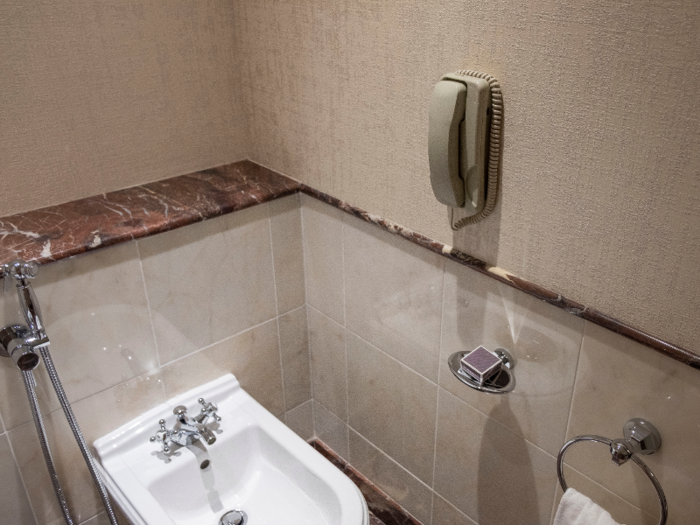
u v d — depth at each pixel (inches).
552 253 41.0
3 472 51.4
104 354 53.2
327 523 51.7
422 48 43.3
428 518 63.6
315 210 59.9
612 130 35.1
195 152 61.4
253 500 56.8
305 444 54.9
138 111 56.2
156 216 52.6
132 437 55.7
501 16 38.0
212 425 57.5
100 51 52.4
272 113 59.4
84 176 55.4
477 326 48.8
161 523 47.7
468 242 46.3
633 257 36.7
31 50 49.1
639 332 37.6
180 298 56.1
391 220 51.8
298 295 65.9
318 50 51.3
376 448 66.8
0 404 49.1
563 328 42.4
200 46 57.7
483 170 41.7
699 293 34.3
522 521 52.6
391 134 48.3
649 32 31.9
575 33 34.9
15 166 51.5
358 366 63.8
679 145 32.7
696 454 37.7
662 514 38.7
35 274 43.6
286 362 68.4
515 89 39.0
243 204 55.7
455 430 55.3
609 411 41.7
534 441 48.2
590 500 41.2
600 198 37.1
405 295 54.2
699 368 35.2
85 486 56.3
